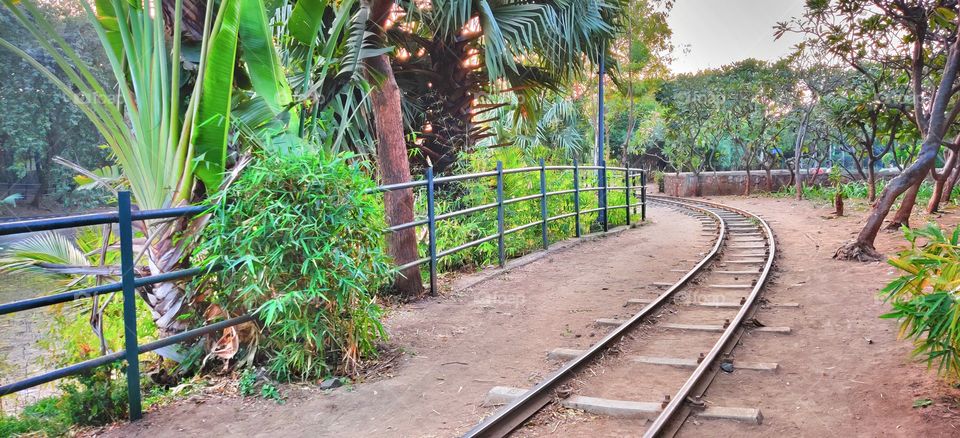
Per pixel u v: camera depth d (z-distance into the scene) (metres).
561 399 4.06
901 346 4.88
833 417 3.67
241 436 3.65
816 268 8.30
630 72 23.62
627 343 5.32
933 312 3.72
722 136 26.59
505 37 9.39
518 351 5.14
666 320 6.04
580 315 6.25
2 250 4.22
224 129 4.54
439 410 3.96
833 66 19.53
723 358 4.73
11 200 7.56
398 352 5.14
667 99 29.00
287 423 3.82
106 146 5.27
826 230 12.19
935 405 3.70
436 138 10.56
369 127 9.00
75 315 5.00
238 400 4.18
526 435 3.58
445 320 6.13
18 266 4.07
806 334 5.39
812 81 20.44
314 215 4.51
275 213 4.38
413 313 6.39
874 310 5.98
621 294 7.17
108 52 4.44
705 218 15.90
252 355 4.59
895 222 11.20
